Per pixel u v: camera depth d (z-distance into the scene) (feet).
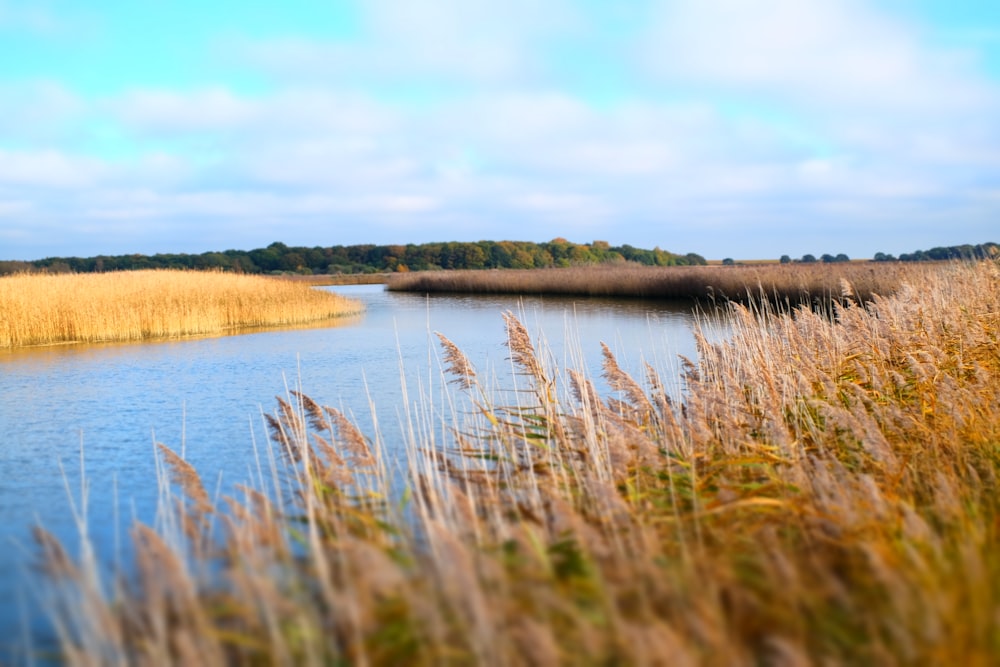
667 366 43.16
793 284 104.17
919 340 28.25
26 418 41.04
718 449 21.31
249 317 107.55
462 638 10.61
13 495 26.20
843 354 29.01
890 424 21.71
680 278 147.23
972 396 22.18
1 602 15.66
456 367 24.80
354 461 20.27
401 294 214.90
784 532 14.85
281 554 13.41
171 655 11.33
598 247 428.56
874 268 105.09
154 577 12.32
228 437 35.22
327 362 62.64
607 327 85.35
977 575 10.78
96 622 11.75
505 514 17.26
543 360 27.48
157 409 43.04
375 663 10.71
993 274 40.81
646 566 11.96
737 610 11.05
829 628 10.53
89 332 86.43
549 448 20.40
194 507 17.20
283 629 11.26
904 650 9.85
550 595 11.12
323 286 320.50
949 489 15.53
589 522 15.19
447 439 29.63
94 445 34.19
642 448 18.62
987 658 9.36
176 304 101.55
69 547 19.98
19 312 83.66
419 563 12.95
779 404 23.81
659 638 9.53
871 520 14.24
